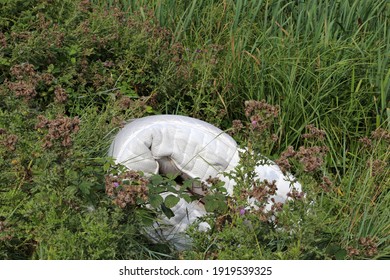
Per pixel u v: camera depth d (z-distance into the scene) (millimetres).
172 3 9938
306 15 9875
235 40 9430
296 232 6051
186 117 7395
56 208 6062
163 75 8750
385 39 9586
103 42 8734
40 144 6445
